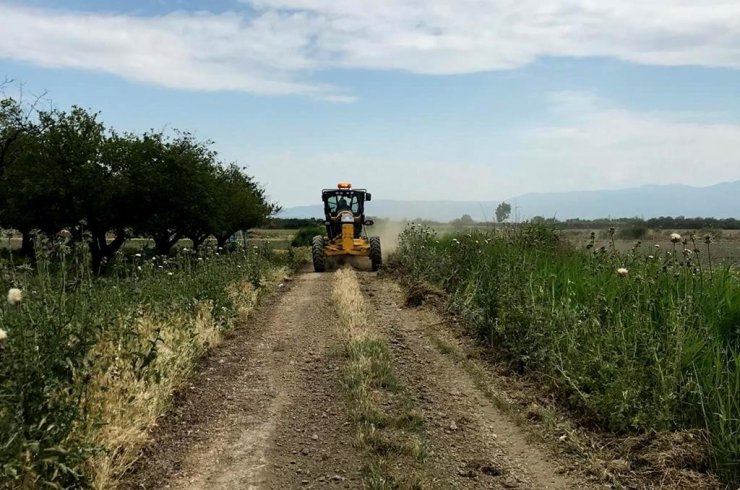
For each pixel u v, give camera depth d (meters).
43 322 4.15
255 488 3.98
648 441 4.35
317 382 6.26
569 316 6.04
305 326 9.25
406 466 4.18
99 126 20.64
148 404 4.95
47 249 5.79
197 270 10.29
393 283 13.45
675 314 5.15
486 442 4.65
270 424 5.12
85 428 3.97
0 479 3.23
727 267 6.58
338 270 17.36
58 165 19.36
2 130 20.52
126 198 21.02
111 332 5.53
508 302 7.14
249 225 36.94
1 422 3.30
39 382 3.58
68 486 3.59
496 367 6.50
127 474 4.16
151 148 21.48
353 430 4.87
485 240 11.21
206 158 24.94
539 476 4.11
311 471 4.21
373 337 7.66
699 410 4.45
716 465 3.92
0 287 4.89
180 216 22.92
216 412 5.46
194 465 4.34
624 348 5.04
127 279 7.97
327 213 20.58
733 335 5.38
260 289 12.77
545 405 5.34
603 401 4.78
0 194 19.72
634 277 6.36
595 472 4.09
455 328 8.28
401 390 5.78
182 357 6.33
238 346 8.05
